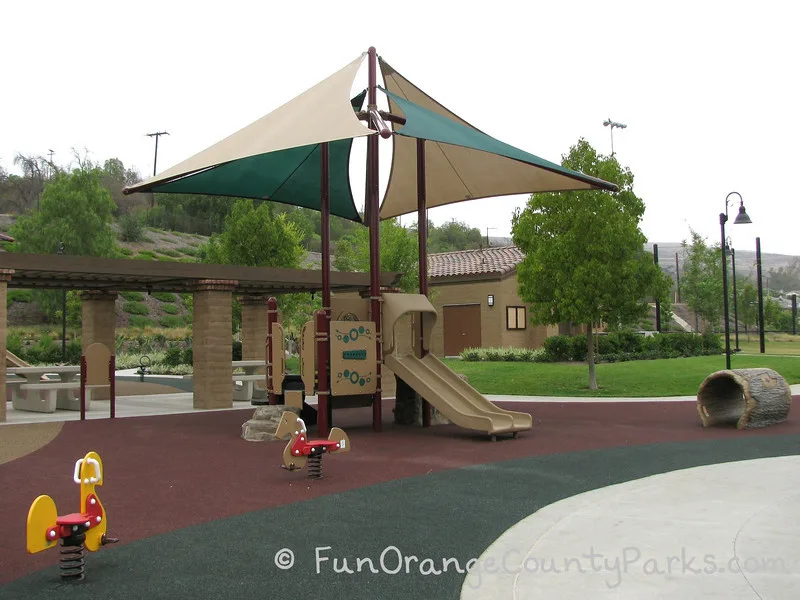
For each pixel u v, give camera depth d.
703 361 26.17
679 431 12.57
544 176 15.11
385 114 13.69
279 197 17.34
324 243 13.34
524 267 19.92
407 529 6.35
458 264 35.72
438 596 4.71
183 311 51.75
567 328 35.62
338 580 5.03
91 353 14.91
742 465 9.16
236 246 25.45
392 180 17.11
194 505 7.34
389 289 18.89
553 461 9.80
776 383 13.12
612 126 45.59
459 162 15.58
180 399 19.42
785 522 6.36
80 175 47.41
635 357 28.61
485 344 32.56
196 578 5.10
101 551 5.77
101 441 11.85
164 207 77.62
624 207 19.70
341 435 8.94
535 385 21.14
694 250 45.03
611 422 13.88
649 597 4.57
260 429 11.99
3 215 65.38
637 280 19.30
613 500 7.31
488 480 8.54
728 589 4.69
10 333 40.31
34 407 16.66
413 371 13.15
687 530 6.13
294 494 7.84
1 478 8.79
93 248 46.00
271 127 12.38
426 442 11.74
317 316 12.55
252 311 21.36
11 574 5.24
